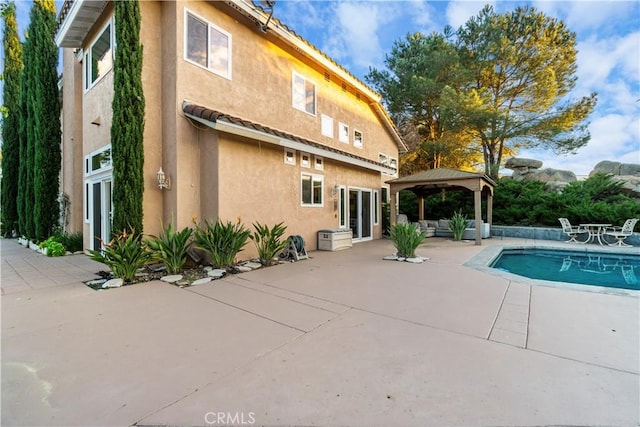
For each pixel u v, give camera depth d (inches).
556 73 681.0
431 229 634.2
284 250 350.6
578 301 185.5
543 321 153.6
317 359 116.6
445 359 116.0
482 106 667.4
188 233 266.4
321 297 199.6
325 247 425.7
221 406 89.0
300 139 363.6
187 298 197.5
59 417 84.1
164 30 304.2
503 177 790.5
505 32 704.4
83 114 388.5
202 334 140.5
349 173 513.3
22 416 84.4
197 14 307.4
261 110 378.3
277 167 369.1
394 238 357.7
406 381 101.3
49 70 442.9
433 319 158.7
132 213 270.4
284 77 416.2
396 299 194.2
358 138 601.6
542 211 585.6
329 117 512.7
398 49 867.4
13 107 581.0
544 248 449.1
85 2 310.2
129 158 270.2
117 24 269.7
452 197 706.2
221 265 282.5
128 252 237.0
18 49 584.4
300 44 418.0
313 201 428.8
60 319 158.6
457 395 93.5
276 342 132.0
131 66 271.6
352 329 146.4
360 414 85.4
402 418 83.7
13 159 589.3
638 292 203.5
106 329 145.9
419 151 877.8
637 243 457.1
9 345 128.3
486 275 261.4
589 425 81.2
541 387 97.7
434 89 746.2
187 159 299.0
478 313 166.7
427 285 228.8
